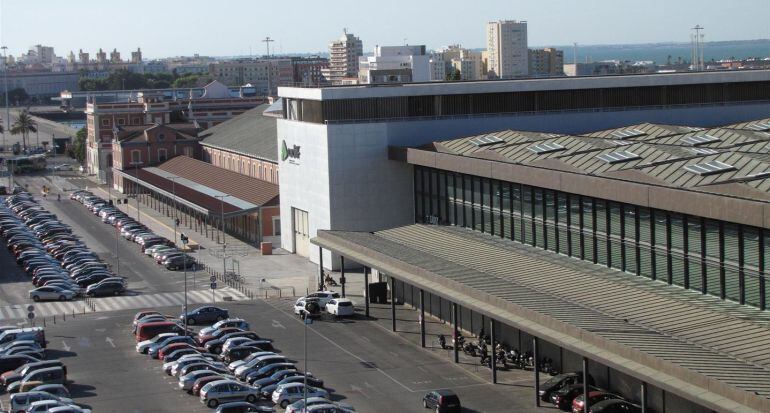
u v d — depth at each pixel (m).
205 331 88.19
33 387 72.81
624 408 63.28
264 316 96.75
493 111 118.50
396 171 115.31
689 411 61.00
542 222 87.75
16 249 136.38
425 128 116.06
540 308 66.44
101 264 122.06
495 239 94.00
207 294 107.88
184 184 165.88
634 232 76.31
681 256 71.56
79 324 96.56
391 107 116.19
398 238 98.56
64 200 192.88
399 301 100.19
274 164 153.75
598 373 69.88
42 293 107.38
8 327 90.31
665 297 69.12
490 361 77.56
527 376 74.38
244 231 144.75
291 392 70.06
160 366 81.25
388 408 68.31
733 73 124.81
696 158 80.50
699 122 123.81
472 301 72.56
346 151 114.44
